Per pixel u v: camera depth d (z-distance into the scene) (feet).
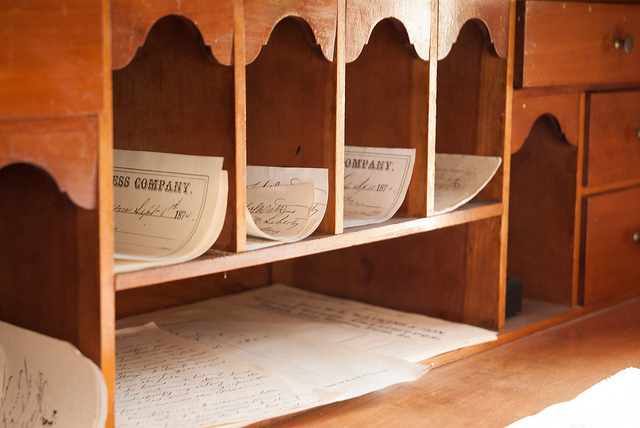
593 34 3.53
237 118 2.25
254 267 4.16
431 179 2.95
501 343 3.28
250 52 2.28
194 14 2.12
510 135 3.26
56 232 2.07
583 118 3.62
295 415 2.45
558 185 3.71
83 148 1.90
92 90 1.89
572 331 3.48
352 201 3.09
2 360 2.21
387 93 3.03
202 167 2.33
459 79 3.34
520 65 3.20
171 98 2.43
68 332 2.09
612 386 2.65
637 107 3.92
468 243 3.39
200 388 2.55
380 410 2.51
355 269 3.88
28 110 1.78
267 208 2.72
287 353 2.99
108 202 1.96
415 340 3.15
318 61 2.59
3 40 1.72
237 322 3.48
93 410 1.84
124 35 1.97
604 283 3.88
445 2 2.91
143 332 3.25
